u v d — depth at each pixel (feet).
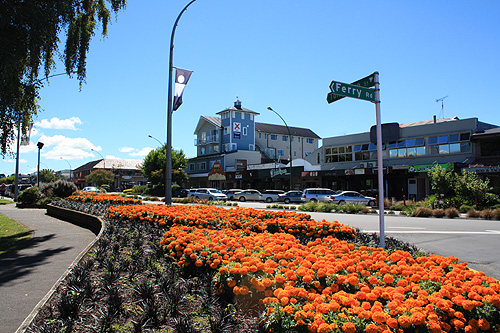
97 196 62.69
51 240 30.96
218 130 204.64
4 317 13.06
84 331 10.91
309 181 135.03
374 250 18.90
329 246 20.10
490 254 28.50
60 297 13.01
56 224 44.09
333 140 128.77
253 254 15.71
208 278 14.28
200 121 219.61
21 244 29.12
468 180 72.23
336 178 126.52
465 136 94.63
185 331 10.37
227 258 15.40
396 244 25.38
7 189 183.11
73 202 58.44
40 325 11.34
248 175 160.76
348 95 20.76
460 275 13.05
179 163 191.52
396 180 109.40
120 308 12.31
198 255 16.16
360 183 119.24
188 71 45.52
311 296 10.95
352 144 122.83
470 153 93.40
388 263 16.07
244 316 11.98
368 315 9.52
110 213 34.65
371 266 14.48
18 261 22.56
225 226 27.81
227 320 11.44
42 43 38.75
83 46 47.60
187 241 17.98
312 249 17.95
